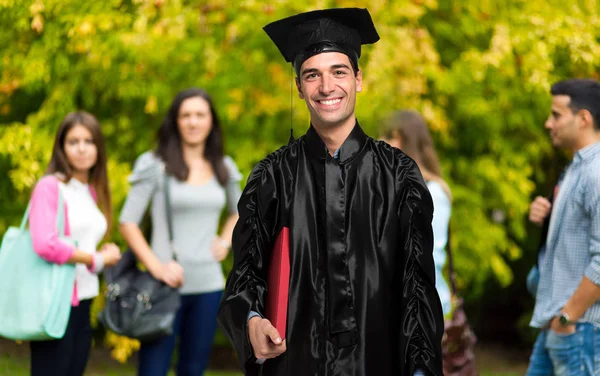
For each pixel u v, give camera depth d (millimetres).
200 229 5035
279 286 2520
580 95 3812
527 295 9656
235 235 2725
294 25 2729
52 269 4293
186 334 5051
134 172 5008
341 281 2602
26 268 4285
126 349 7602
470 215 7961
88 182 4840
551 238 3830
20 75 7797
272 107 7340
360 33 2770
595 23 7836
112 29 7312
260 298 2646
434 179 4344
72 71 7684
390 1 7250
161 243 5004
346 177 2670
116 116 7984
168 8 6980
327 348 2586
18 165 8055
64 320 4285
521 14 7734
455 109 8172
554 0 7926
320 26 2699
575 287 3705
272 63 7367
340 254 2613
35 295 4250
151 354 4898
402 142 4445
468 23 7898
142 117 7926
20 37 7840
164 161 4984
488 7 7871
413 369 2539
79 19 7113
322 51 2688
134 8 7543
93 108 8070
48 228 4281
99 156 4762
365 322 2586
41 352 4398
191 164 5102
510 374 8430
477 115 8008
